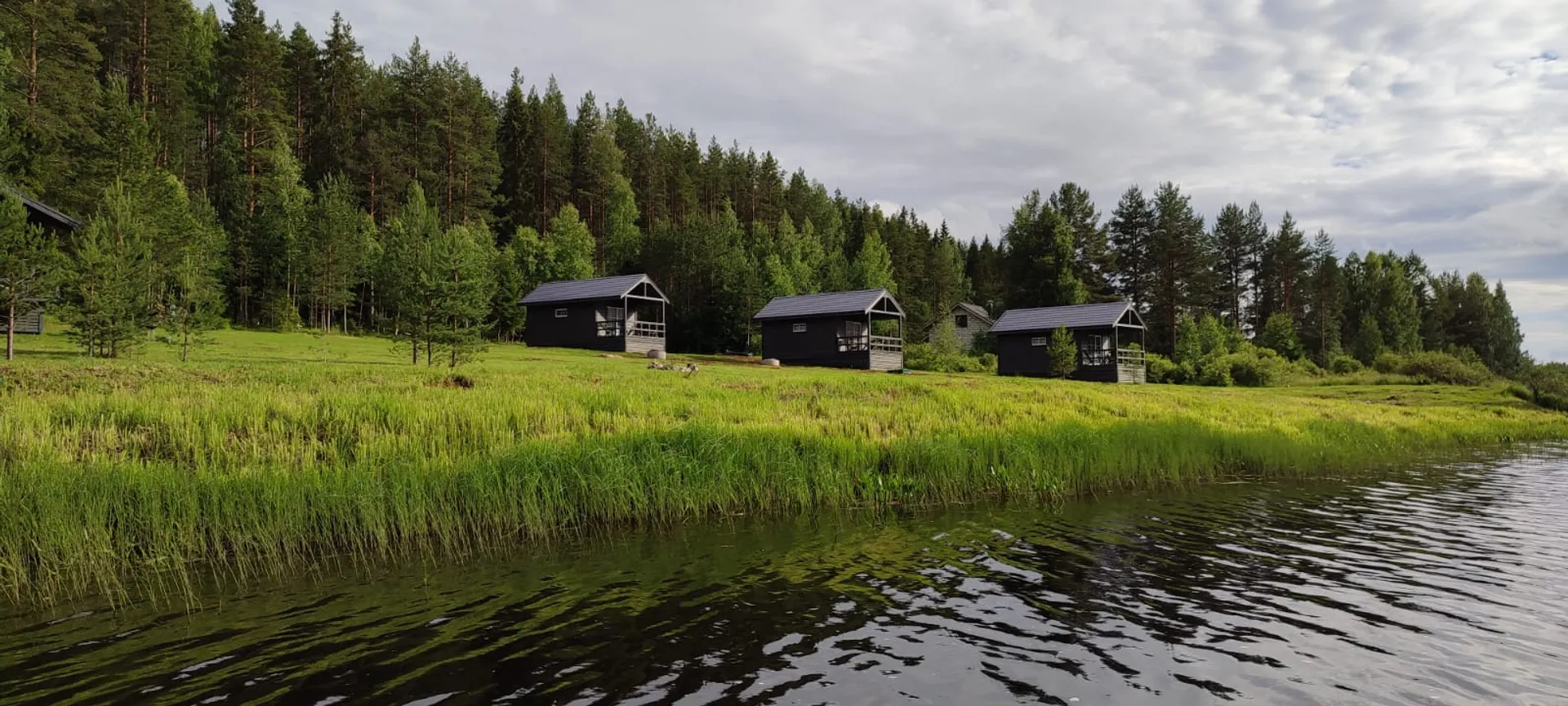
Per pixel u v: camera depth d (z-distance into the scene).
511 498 11.27
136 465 10.62
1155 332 75.12
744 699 5.80
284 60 69.75
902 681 6.14
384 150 62.69
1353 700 5.85
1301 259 80.94
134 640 6.96
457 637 7.07
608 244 70.44
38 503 8.95
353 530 10.05
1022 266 79.06
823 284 71.75
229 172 58.88
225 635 7.09
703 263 62.38
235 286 49.75
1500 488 15.66
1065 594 8.40
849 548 10.42
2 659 6.49
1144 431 18.41
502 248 65.25
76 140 42.72
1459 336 90.50
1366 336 70.69
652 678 6.18
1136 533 11.42
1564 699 5.89
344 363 24.86
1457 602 8.19
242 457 12.14
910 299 78.44
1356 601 8.21
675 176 87.69
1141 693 5.95
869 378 27.00
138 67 56.62
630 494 12.16
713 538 10.98
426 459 12.28
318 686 6.02
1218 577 9.10
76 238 22.25
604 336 44.72
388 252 47.88
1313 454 18.97
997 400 22.78
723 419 17.16
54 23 43.47
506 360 30.88
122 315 21.62
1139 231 79.38
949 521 12.23
